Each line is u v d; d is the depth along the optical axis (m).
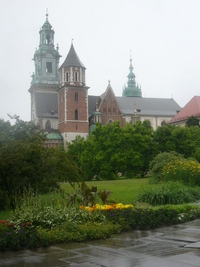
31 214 11.65
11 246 9.33
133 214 12.80
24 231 10.05
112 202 15.80
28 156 20.27
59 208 12.84
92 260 8.21
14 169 19.50
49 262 8.11
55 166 21.39
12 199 18.84
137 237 10.92
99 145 56.97
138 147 54.56
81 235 10.53
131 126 59.00
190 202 18.92
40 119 100.75
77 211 12.45
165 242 10.09
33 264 7.96
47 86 107.81
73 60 95.50
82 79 95.56
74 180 22.91
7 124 40.75
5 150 20.41
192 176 25.16
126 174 55.19
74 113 93.81
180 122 73.75
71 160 23.28
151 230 12.20
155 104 112.88
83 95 95.00
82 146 64.50
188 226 12.91
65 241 10.27
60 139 93.50
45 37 113.69
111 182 38.78
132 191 24.06
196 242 10.02
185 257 8.35
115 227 11.62
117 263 7.94
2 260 8.34
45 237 9.94
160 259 8.20
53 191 20.38
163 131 56.75
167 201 18.17
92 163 56.12
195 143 55.22
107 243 10.09
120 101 109.81
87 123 94.81
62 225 11.06
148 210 13.54
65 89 93.56
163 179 28.53
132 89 142.38
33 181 19.89
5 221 11.23
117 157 53.19
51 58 112.00
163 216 13.21
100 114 99.31
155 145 55.94
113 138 55.50
